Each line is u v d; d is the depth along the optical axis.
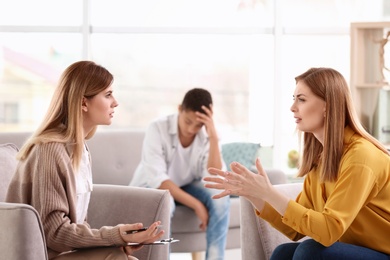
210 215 4.48
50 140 2.76
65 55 6.28
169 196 3.35
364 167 2.61
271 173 4.46
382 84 5.52
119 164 5.04
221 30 6.22
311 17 6.49
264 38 6.36
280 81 6.29
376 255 2.63
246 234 3.11
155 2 6.37
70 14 6.21
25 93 6.45
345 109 2.75
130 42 6.32
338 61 6.48
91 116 2.92
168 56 6.38
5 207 2.50
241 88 6.46
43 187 2.72
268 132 6.48
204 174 4.61
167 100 6.44
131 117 6.45
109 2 6.30
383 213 2.70
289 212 2.59
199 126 4.61
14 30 6.12
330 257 2.57
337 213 2.56
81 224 2.73
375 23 5.52
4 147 3.33
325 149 2.72
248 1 6.41
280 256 2.81
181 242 4.56
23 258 2.49
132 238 2.69
